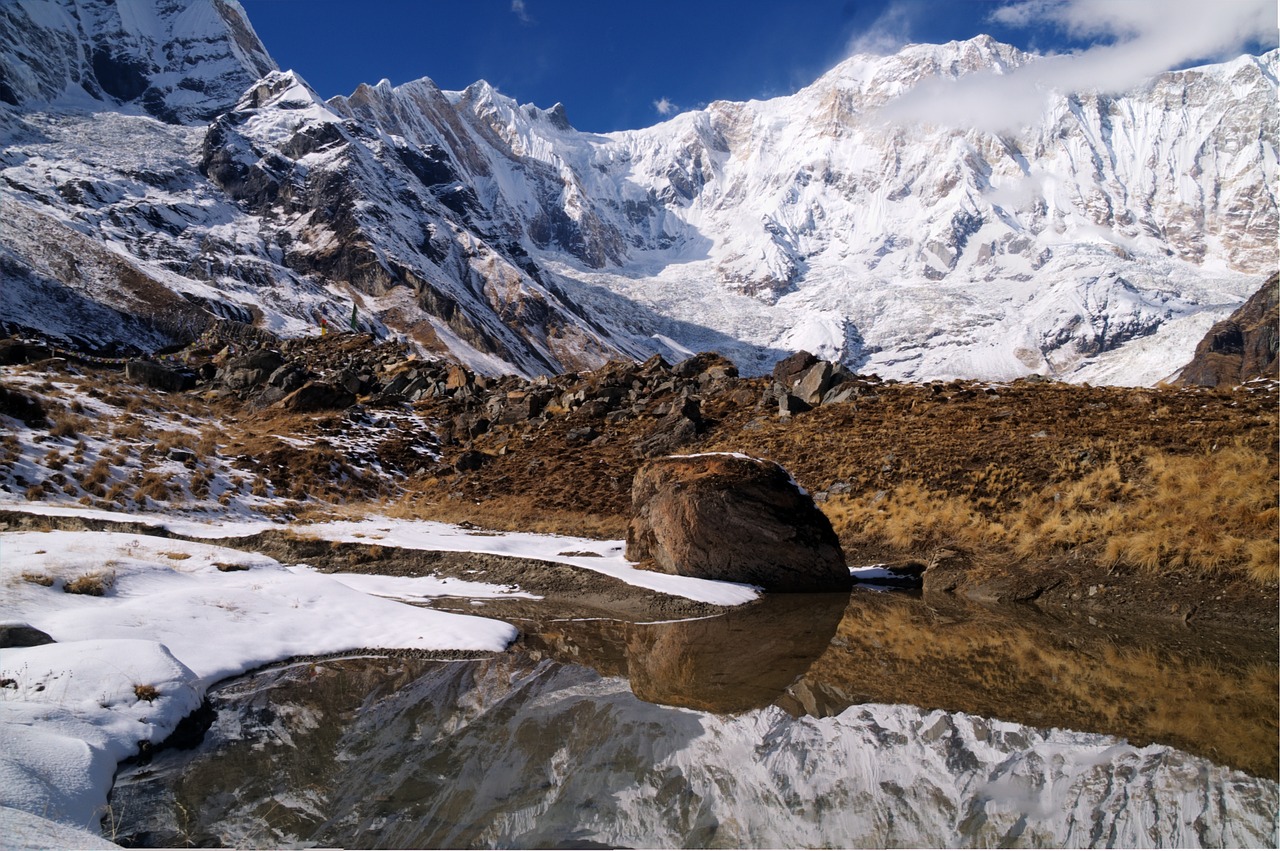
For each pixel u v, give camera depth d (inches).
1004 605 636.7
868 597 677.9
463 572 715.4
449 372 1936.5
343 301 7081.7
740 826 245.4
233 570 570.3
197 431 1326.3
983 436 1016.9
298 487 1162.0
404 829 239.1
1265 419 872.3
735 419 1359.5
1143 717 352.5
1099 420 989.2
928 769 293.1
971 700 378.9
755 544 713.0
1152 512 700.7
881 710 362.3
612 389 1614.2
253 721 335.6
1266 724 342.6
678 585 661.3
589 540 932.0
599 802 258.7
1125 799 265.9
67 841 196.9
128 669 332.2
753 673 430.3
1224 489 698.2
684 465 749.3
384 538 848.3
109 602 452.8
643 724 339.6
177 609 450.0
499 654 459.8
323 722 337.1
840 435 1149.1
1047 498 815.1
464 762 294.2
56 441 1015.0
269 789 267.3
